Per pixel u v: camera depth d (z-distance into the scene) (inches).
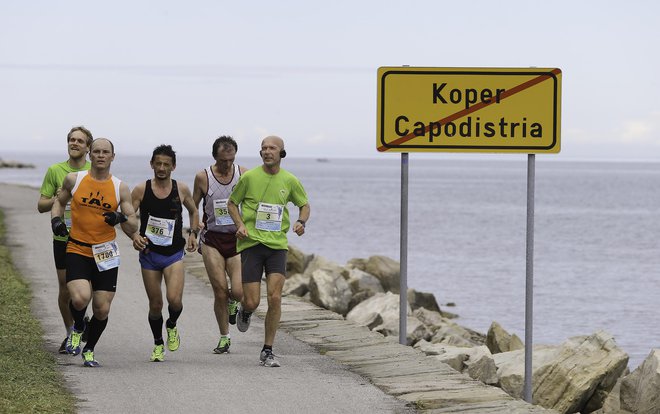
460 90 1045.8
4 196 4847.4
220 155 1067.9
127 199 984.9
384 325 1604.3
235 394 885.2
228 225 1081.4
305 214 1013.8
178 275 1019.9
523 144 1035.9
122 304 1464.1
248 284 1013.2
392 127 1056.2
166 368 999.0
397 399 875.4
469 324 2677.2
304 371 997.2
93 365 995.9
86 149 1037.8
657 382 1081.4
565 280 3863.2
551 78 1030.4
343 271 2260.1
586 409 1195.9
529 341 1024.2
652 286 3693.4
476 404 856.3
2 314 1299.2
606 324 2753.4
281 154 1002.7
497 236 6151.6
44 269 1866.4
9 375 925.2
